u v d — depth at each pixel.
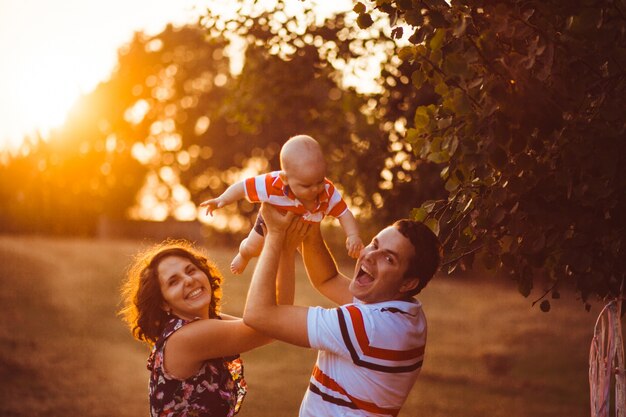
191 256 3.47
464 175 3.60
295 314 3.08
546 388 13.80
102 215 45.06
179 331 3.23
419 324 3.21
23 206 38.72
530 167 3.32
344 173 8.20
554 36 3.20
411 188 7.88
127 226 41.12
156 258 3.42
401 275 3.17
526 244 3.52
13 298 17.08
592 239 3.47
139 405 12.16
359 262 3.26
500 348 15.94
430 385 13.93
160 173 51.62
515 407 12.80
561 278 3.89
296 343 3.10
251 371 14.25
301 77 7.33
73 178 46.00
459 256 3.74
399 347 3.09
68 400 12.11
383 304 3.14
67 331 15.30
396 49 6.47
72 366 13.57
